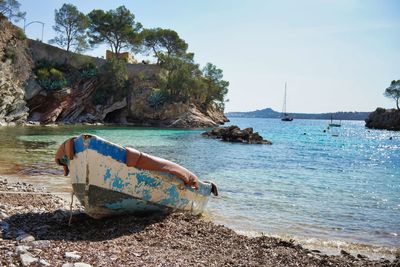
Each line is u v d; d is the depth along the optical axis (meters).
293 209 14.14
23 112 68.38
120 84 82.94
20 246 6.82
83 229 9.25
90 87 81.38
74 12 83.62
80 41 85.31
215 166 26.03
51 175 18.67
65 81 76.31
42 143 34.41
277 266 7.38
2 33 70.62
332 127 132.75
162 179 10.49
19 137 40.25
